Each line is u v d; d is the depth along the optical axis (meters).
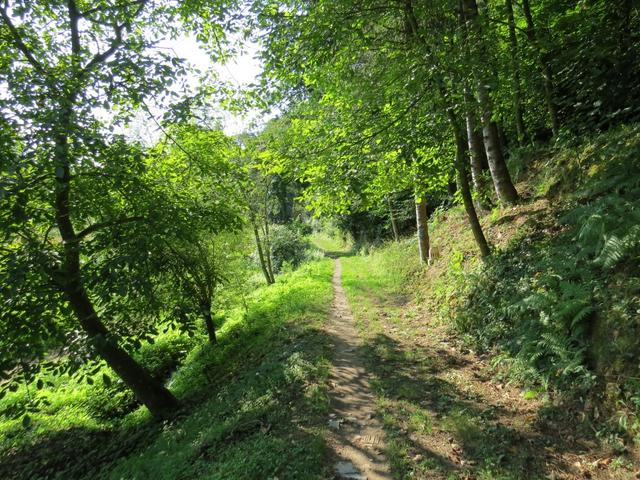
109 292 6.03
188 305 7.71
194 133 8.77
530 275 6.72
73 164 6.05
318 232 54.06
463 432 4.48
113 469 6.40
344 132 8.36
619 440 3.74
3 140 5.25
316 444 4.45
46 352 6.49
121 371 8.23
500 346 6.22
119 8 7.69
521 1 11.08
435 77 6.42
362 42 7.66
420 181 10.32
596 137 7.95
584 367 4.49
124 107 7.86
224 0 8.45
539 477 3.65
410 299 11.32
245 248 14.40
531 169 10.24
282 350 8.45
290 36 7.59
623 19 7.35
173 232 7.23
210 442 5.21
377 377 6.29
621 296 4.64
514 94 8.30
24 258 5.87
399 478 3.90
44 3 7.41
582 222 6.04
